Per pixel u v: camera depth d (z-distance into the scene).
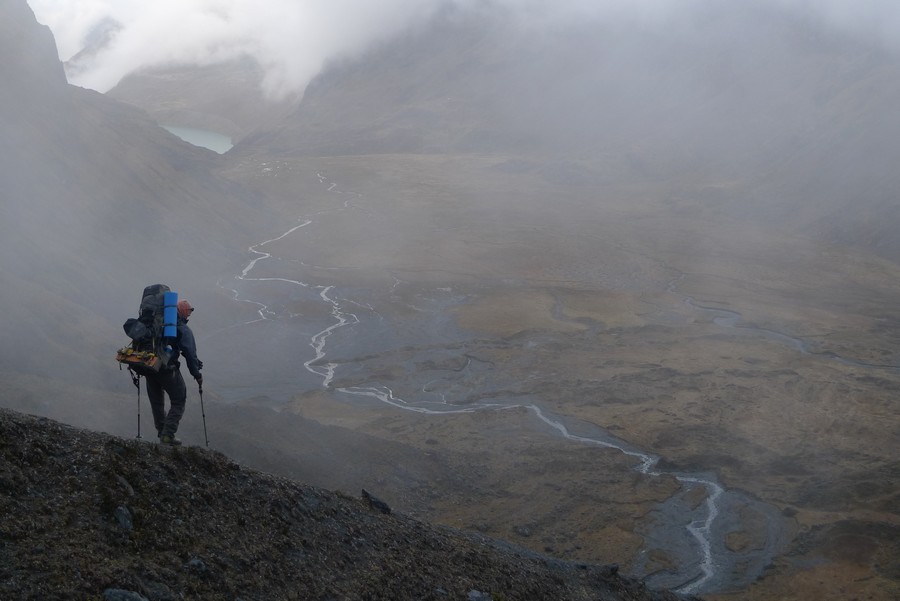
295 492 9.62
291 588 7.71
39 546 6.32
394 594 8.62
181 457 8.58
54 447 7.62
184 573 6.99
